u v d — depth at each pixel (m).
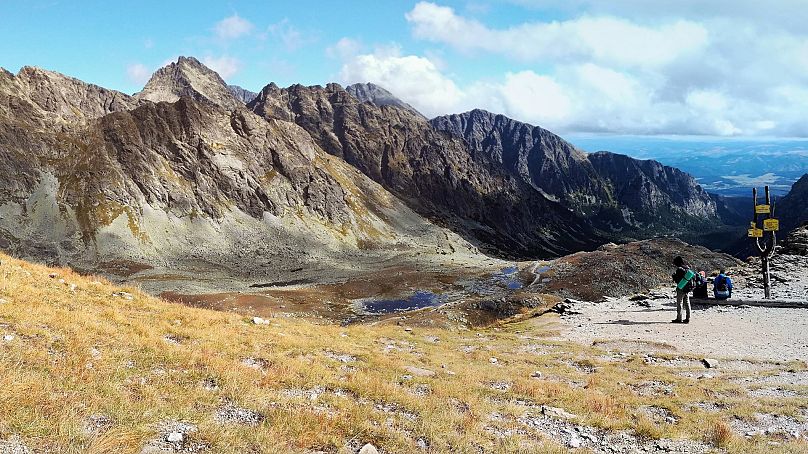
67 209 187.38
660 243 113.44
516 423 12.39
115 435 8.67
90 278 25.48
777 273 39.03
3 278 19.52
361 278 149.75
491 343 26.62
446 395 14.36
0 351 11.79
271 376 13.81
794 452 10.50
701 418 13.13
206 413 10.59
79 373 11.47
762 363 19.97
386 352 20.77
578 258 124.19
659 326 28.61
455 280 141.50
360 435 10.42
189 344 16.31
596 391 16.06
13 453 7.61
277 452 9.03
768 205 32.28
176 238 193.88
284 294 119.81
